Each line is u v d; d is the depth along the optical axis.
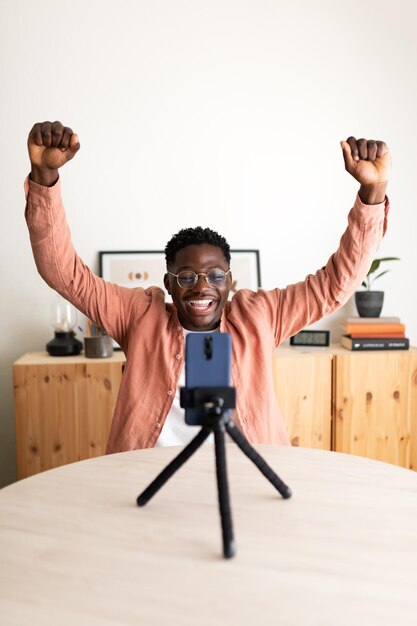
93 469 0.99
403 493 0.89
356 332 2.24
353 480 0.94
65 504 0.84
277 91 2.38
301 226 2.44
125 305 1.44
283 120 2.40
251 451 0.82
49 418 2.02
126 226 2.35
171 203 2.36
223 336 0.77
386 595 0.62
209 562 0.68
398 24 2.42
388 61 2.43
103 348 2.10
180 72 2.32
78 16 2.25
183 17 2.30
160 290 1.54
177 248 1.36
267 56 2.36
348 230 1.33
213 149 2.37
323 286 1.42
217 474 0.73
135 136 2.32
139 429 1.32
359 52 2.41
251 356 1.39
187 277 1.33
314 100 2.41
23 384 2.00
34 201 1.22
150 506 0.83
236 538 0.74
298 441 2.14
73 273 1.37
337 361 2.15
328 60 2.40
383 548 0.71
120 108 2.30
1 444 2.35
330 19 2.38
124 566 0.67
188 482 0.92
